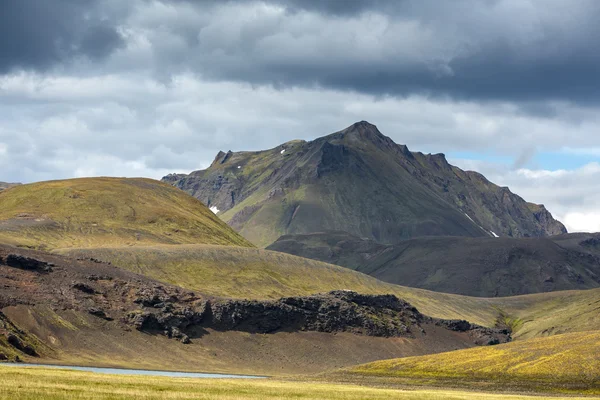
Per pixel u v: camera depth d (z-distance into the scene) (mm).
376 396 170125
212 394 146500
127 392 137750
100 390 137500
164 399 133125
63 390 132625
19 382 137875
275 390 170625
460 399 171875
